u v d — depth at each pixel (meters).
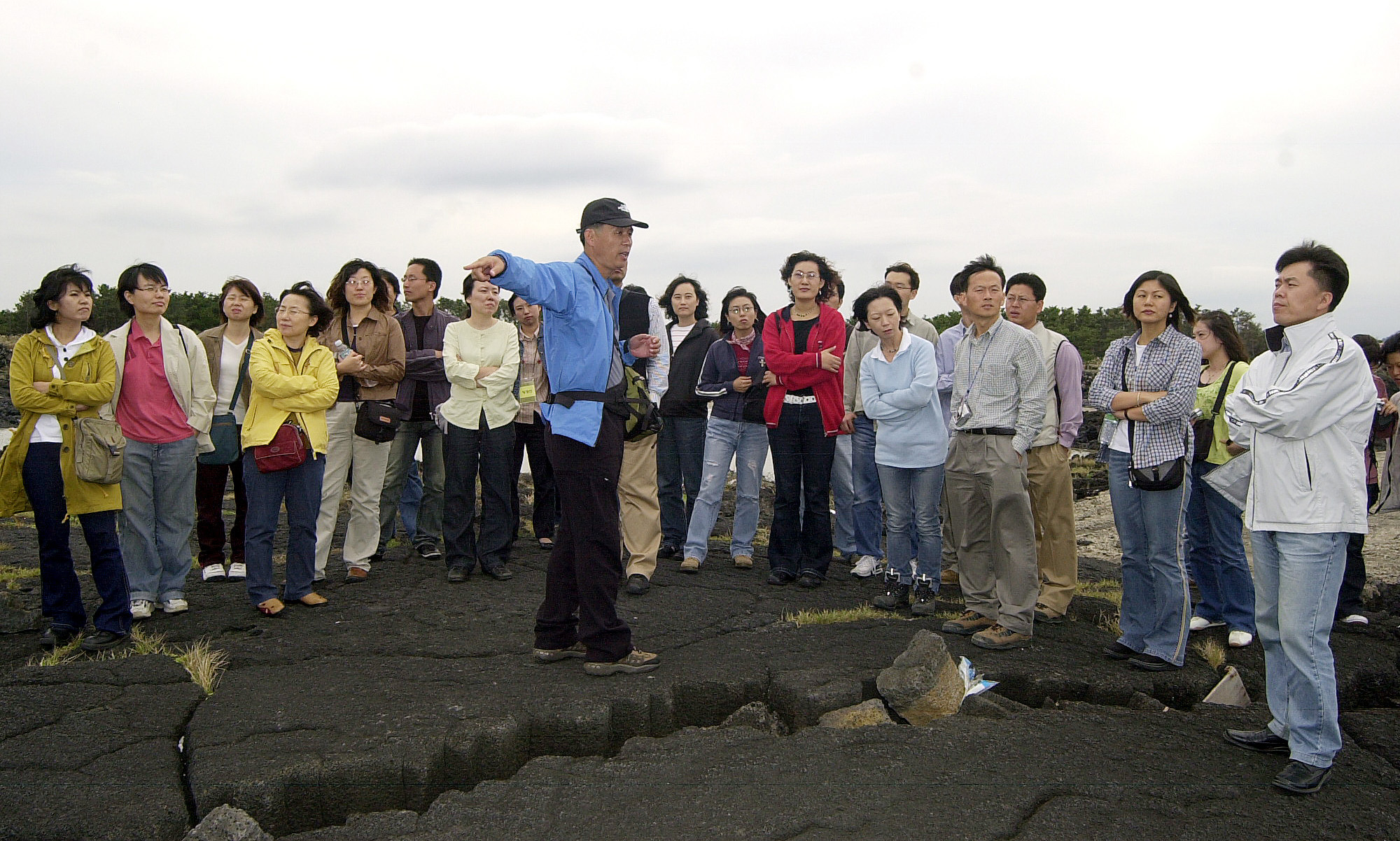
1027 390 5.01
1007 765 3.46
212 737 3.59
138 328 5.32
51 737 3.57
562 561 4.59
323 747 3.49
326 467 6.37
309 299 5.61
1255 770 3.51
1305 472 3.40
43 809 3.03
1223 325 5.83
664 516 7.72
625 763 3.48
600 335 4.27
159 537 5.47
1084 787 3.28
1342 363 3.34
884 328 5.86
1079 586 7.49
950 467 5.34
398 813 3.11
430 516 7.23
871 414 6.00
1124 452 4.96
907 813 3.04
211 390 5.70
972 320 6.25
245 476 5.48
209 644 4.88
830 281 6.89
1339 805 3.23
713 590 6.47
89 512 4.71
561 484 4.38
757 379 6.95
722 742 3.68
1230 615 5.51
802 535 7.00
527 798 3.18
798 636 5.20
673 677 4.41
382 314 6.45
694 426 7.55
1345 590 6.16
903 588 6.12
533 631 5.26
